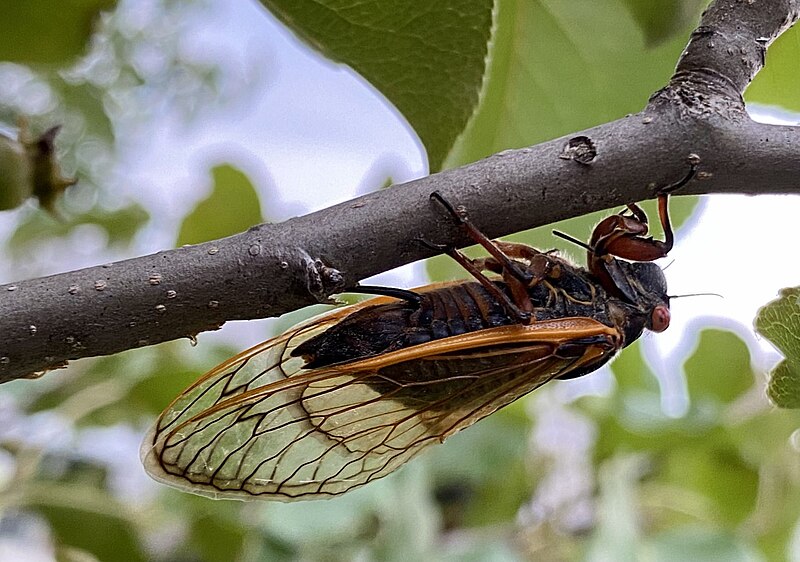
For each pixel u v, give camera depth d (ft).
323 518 0.29
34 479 0.31
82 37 0.20
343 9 0.16
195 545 0.31
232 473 0.18
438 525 0.34
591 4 0.22
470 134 0.25
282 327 0.34
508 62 0.24
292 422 0.18
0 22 0.19
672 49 0.23
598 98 0.24
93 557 0.30
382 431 0.19
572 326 0.18
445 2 0.16
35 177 0.17
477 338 0.18
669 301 0.22
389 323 0.18
